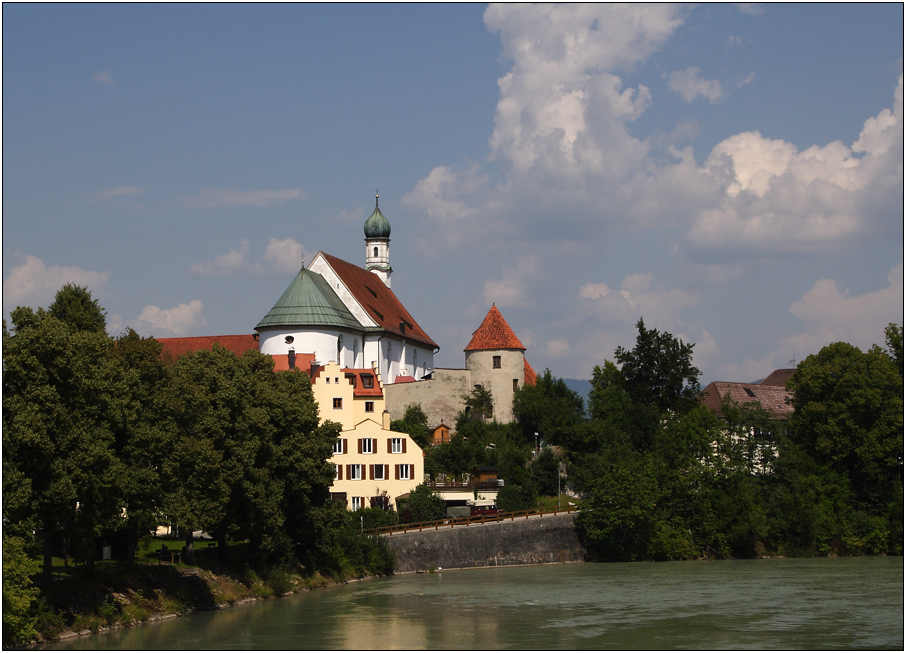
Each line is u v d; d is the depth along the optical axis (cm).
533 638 6303
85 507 6194
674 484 12562
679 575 10025
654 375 15125
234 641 6166
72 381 6028
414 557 10544
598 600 8025
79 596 6519
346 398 13075
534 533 11631
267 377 9450
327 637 6325
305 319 14725
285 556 8719
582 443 14150
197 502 7319
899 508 12712
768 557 12375
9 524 5638
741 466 12888
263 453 8300
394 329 16712
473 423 14588
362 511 11150
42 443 5666
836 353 13325
